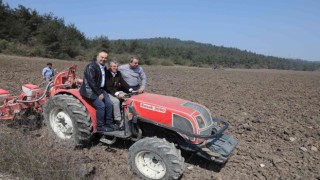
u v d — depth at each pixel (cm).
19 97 676
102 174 500
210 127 526
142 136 551
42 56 4247
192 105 539
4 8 4625
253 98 1409
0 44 3938
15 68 2136
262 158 617
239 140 717
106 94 567
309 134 789
